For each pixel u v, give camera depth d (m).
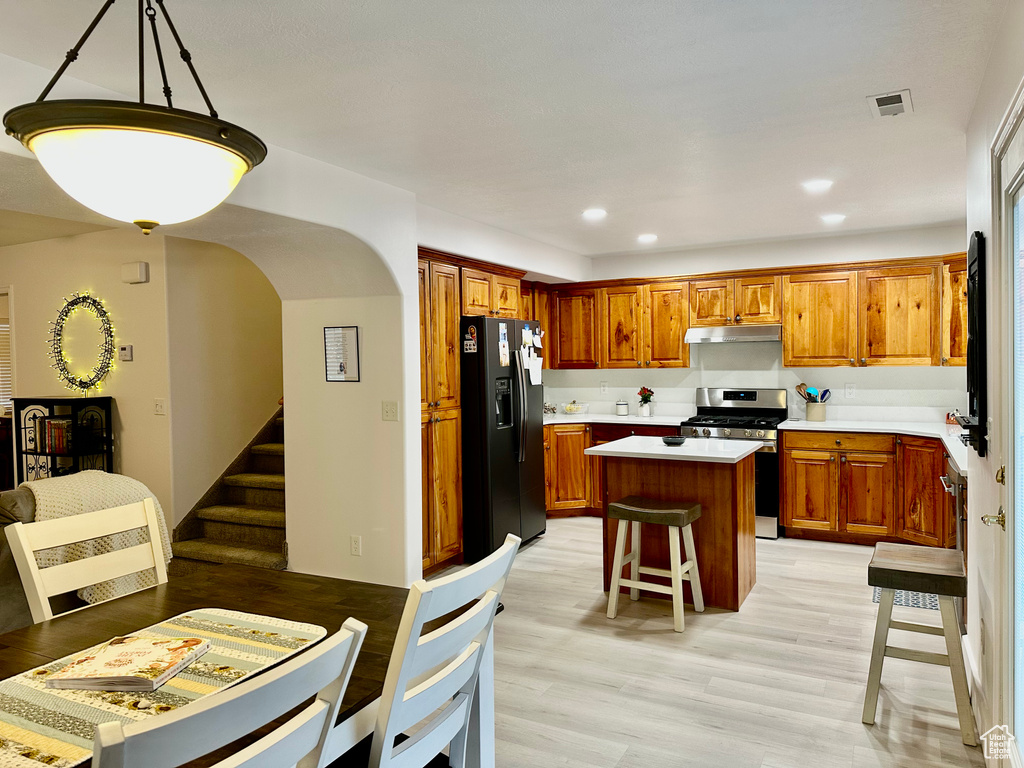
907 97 2.62
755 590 4.30
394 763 1.36
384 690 1.30
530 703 2.89
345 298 4.17
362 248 3.76
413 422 4.07
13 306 5.58
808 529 5.56
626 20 2.00
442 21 1.99
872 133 3.05
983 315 2.34
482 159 3.39
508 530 5.20
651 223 5.08
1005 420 2.00
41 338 5.43
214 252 5.11
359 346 4.13
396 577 4.07
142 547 2.26
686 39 2.13
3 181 2.49
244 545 4.79
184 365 4.91
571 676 3.13
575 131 2.98
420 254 4.55
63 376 5.33
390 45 2.14
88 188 1.39
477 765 1.89
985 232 2.42
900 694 2.93
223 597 2.08
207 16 1.94
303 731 1.07
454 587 1.37
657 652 3.38
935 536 4.89
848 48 2.21
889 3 1.92
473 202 4.34
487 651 1.89
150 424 4.92
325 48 2.16
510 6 1.91
